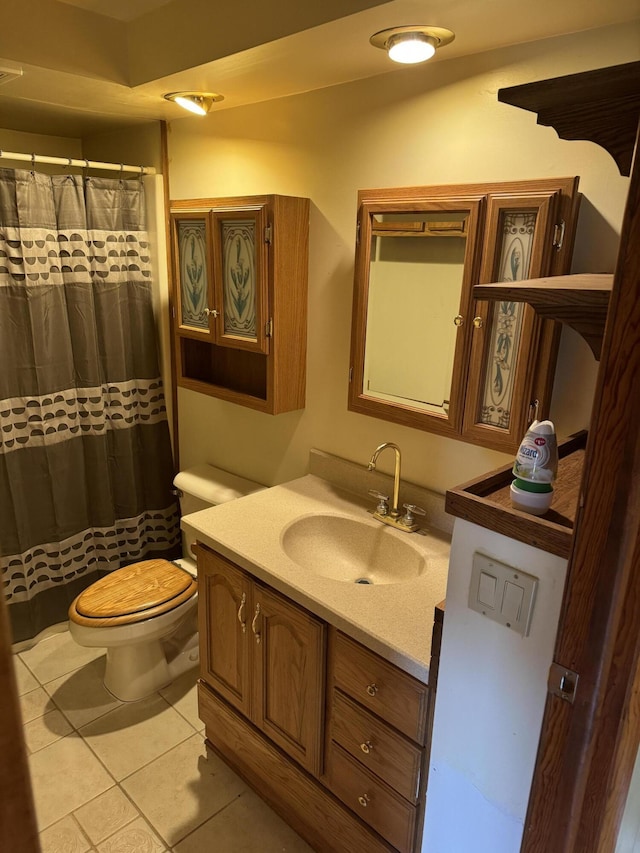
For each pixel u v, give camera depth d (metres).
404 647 1.29
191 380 2.32
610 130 0.92
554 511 0.97
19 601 2.43
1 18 1.54
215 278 2.04
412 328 1.64
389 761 1.40
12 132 2.65
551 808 0.86
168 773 1.94
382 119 1.66
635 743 0.80
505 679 1.02
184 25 1.59
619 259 0.64
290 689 1.62
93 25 1.71
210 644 1.88
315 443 2.10
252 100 1.96
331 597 1.45
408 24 1.26
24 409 2.33
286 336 1.96
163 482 2.80
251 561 1.60
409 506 1.76
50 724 2.12
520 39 1.34
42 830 1.74
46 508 2.47
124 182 2.40
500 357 1.47
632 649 0.72
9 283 2.20
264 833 1.75
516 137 1.41
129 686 2.21
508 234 1.40
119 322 2.50
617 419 0.67
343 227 1.83
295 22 1.32
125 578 2.22
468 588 1.03
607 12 1.18
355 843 1.55
